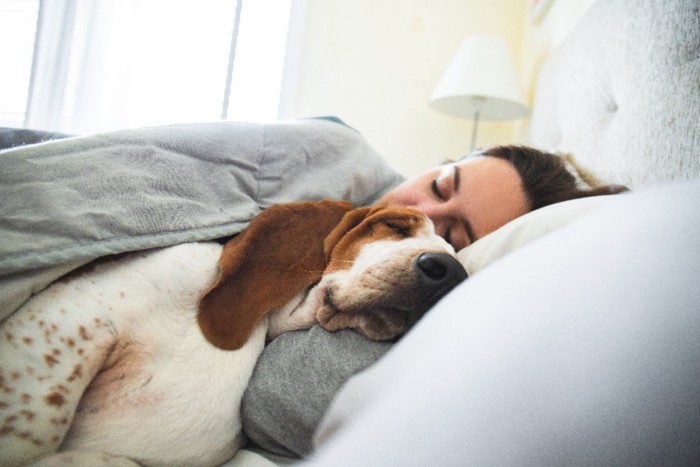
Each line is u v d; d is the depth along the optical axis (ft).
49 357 1.61
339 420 1.52
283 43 9.30
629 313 1.11
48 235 1.82
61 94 9.04
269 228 2.17
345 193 2.92
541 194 2.76
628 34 3.52
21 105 9.54
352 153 3.15
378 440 1.14
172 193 2.19
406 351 1.49
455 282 1.92
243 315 1.96
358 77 8.89
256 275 2.05
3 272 1.70
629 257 1.24
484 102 6.98
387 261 1.98
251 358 1.97
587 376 1.04
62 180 1.96
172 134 2.34
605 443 0.95
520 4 8.55
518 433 1.01
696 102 2.51
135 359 1.78
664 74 2.89
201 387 1.80
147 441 1.70
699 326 1.04
